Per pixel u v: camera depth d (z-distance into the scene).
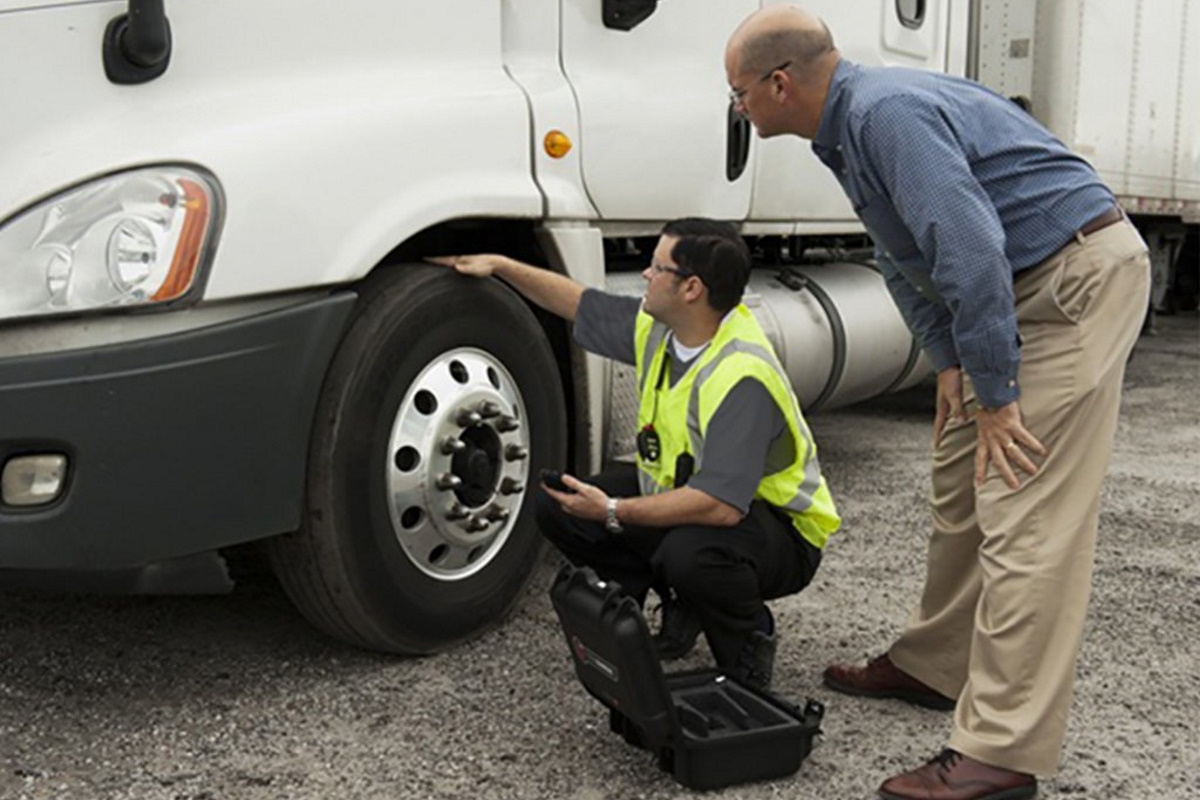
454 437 3.48
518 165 3.77
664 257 3.18
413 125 3.42
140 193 2.93
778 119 2.92
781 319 5.27
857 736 3.19
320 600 3.36
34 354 2.87
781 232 5.23
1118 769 3.06
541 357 3.77
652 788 2.87
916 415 7.91
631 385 4.28
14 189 2.93
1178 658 3.79
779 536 3.34
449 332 3.49
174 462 2.96
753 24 2.88
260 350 3.06
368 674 3.49
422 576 3.48
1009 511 2.78
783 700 3.02
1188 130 10.77
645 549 3.53
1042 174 2.80
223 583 3.15
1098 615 4.15
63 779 2.88
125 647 3.65
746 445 3.14
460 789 2.85
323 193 3.17
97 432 2.86
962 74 6.36
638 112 4.29
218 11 3.18
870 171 2.79
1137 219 11.10
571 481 3.24
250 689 3.37
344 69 3.42
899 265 2.96
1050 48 7.48
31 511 2.86
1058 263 2.77
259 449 3.09
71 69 3.00
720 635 3.34
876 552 4.82
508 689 3.40
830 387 5.64
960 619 3.24
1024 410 2.78
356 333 3.30
